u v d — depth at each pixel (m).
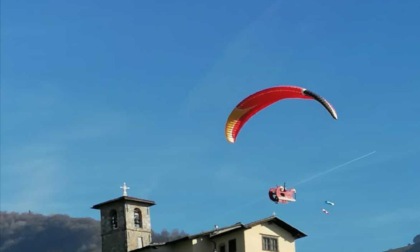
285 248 72.31
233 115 52.03
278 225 72.62
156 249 72.44
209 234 71.38
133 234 78.94
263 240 70.75
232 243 70.00
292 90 45.22
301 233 73.19
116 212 80.31
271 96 48.28
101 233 81.12
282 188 54.06
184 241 71.00
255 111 51.25
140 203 81.00
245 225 69.31
